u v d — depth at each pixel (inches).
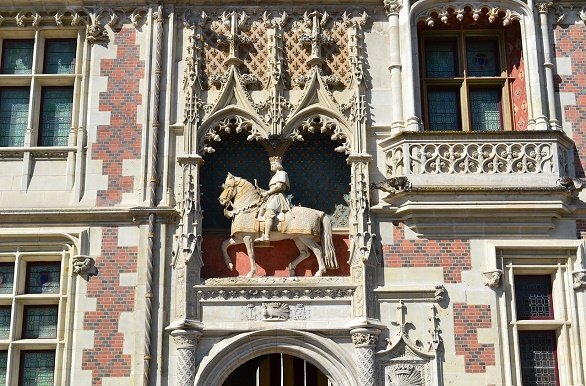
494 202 700.7
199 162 721.6
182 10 773.3
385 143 727.7
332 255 708.0
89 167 729.0
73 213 708.0
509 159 712.4
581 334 682.2
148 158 727.1
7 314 701.9
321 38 760.3
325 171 755.4
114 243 705.6
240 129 736.3
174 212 709.3
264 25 768.3
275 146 734.5
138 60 759.1
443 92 775.1
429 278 696.4
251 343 680.4
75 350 679.1
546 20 762.8
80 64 764.0
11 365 677.9
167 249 704.4
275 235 711.1
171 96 745.6
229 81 746.2
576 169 730.2
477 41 782.5
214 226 738.8
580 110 745.6
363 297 684.1
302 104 741.3
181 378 664.4
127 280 697.0
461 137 717.3
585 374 672.4
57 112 763.4
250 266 713.0
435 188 697.0
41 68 769.6
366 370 667.4
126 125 739.4
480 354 677.9
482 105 773.9
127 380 673.0
